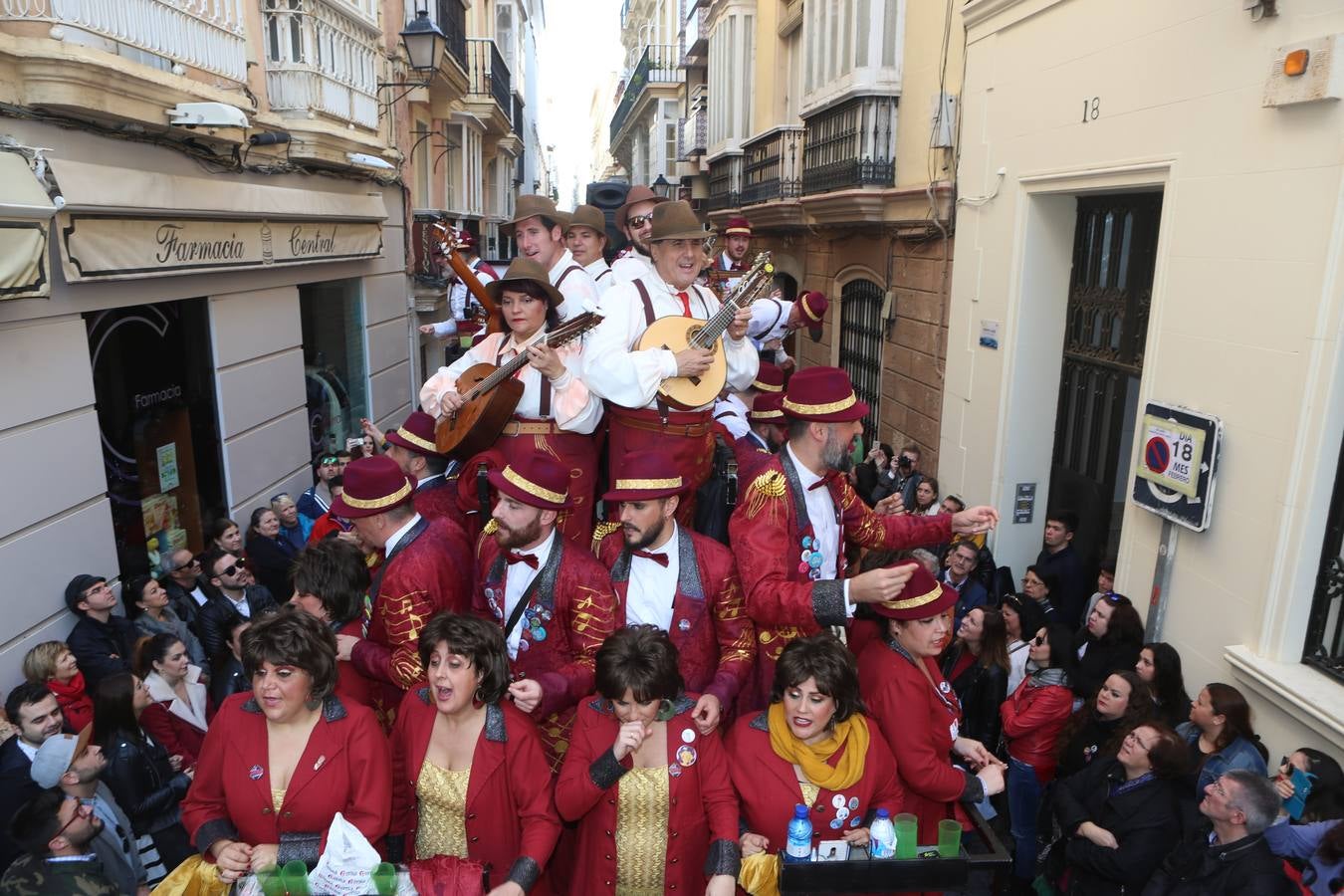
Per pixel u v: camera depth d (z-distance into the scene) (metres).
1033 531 6.74
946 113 7.34
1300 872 3.05
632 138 31.55
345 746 2.79
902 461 7.97
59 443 4.97
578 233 4.89
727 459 3.73
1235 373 4.20
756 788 2.83
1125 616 4.61
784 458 3.23
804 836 2.60
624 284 3.53
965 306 7.21
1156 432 4.73
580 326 3.31
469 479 3.51
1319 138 3.70
